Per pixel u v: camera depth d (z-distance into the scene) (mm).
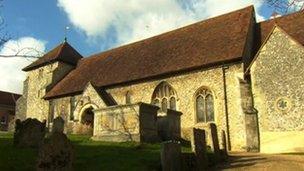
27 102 39250
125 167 12320
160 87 27625
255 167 13891
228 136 23406
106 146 17203
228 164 15117
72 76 36812
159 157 14008
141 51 32906
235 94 23828
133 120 19219
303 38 23500
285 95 21391
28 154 13438
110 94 30250
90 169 11820
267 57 22484
